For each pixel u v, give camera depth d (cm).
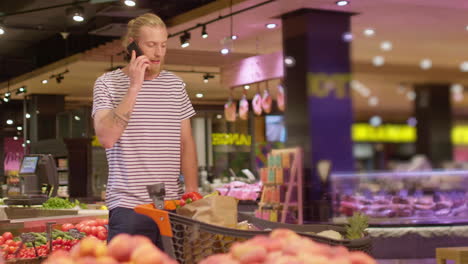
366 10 957
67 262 134
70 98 1695
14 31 1304
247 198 1056
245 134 1266
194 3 1041
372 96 1683
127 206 266
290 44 977
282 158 941
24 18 1166
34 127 1661
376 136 1802
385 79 1627
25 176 796
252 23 992
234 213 231
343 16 973
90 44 1295
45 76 1432
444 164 1816
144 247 141
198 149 1287
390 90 1691
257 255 141
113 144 259
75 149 1579
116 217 267
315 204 903
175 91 283
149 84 276
